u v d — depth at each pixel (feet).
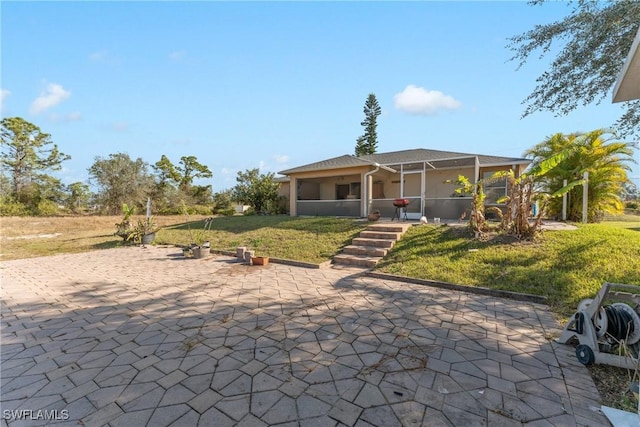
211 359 10.02
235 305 15.67
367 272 22.31
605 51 17.79
